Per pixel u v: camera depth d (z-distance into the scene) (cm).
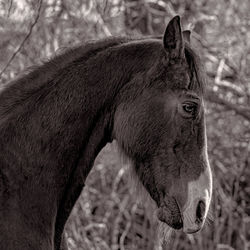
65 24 1639
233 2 1922
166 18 1844
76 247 1529
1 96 809
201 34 1944
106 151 1664
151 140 812
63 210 816
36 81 810
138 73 820
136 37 862
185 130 806
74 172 812
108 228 1712
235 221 1711
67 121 798
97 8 1655
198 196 800
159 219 817
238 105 1820
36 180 779
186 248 1672
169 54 810
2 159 770
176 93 809
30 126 788
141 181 827
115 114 819
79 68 815
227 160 1797
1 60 1593
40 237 770
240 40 1894
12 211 757
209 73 1847
